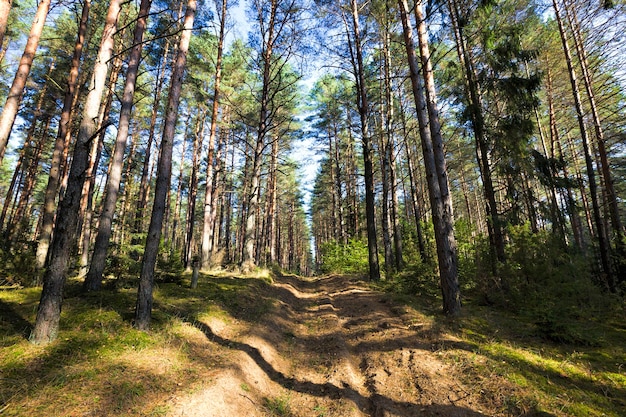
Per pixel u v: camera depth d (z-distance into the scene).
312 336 7.52
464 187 29.81
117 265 8.84
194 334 6.07
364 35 16.55
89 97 5.24
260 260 27.52
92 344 4.67
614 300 7.70
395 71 17.75
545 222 9.84
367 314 8.44
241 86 20.58
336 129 27.12
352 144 26.59
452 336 6.11
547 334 6.10
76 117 17.56
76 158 5.05
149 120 23.03
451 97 12.79
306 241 83.81
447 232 7.98
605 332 6.38
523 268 8.07
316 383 5.15
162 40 16.50
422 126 8.55
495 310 8.20
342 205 29.00
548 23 14.13
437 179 8.25
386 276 14.65
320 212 48.94
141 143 23.34
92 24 14.33
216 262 19.42
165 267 11.34
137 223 12.51
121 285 8.48
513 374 4.53
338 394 4.64
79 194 5.08
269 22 15.41
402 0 8.95
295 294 13.20
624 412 3.65
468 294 10.63
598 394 4.05
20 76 8.36
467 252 11.66
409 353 5.64
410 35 8.87
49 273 4.69
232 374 4.54
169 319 6.44
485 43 9.73
